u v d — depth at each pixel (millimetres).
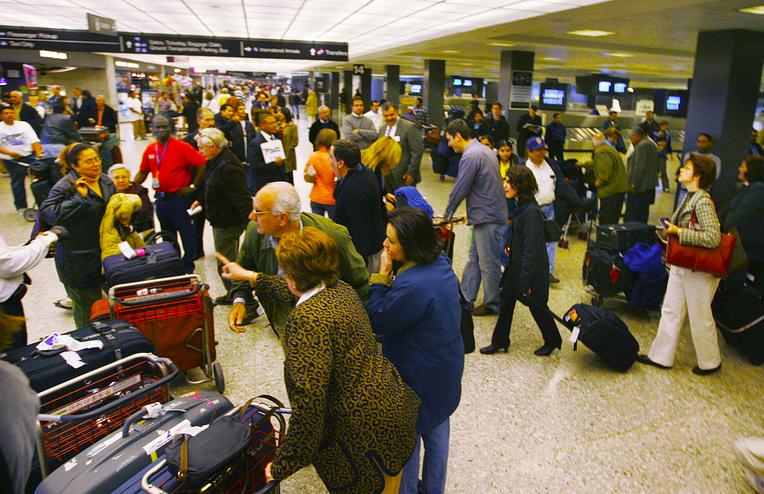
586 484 2725
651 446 3029
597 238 4855
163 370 2605
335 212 3836
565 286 5586
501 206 4535
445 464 2348
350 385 1758
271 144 6641
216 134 4441
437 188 11031
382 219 3949
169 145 5141
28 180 10477
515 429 3152
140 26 12688
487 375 3760
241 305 2822
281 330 2877
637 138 7297
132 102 17125
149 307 3213
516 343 4285
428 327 2082
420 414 2127
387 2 8234
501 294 3955
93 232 3691
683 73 24641
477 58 17703
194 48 12633
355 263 2680
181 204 5293
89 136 8445
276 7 9133
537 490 2676
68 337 2709
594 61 17281
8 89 18281
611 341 3742
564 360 4012
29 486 2268
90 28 10555
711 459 2932
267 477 1870
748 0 5906
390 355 2180
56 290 5098
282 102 21281
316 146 5570
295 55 13234
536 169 5438
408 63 22062
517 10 8250
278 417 2094
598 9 7176
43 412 2398
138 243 4012
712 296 3740
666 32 9125
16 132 7785
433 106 18859
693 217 3607
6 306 2955
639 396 3533
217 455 1722
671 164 14367
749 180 4242
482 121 11578
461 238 7348
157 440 1915
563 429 3164
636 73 25406
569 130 14273
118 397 2521
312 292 1839
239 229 4695
